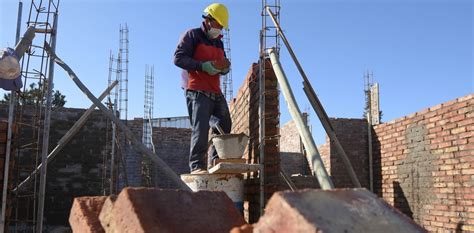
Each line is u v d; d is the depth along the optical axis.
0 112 10.41
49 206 10.42
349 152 10.59
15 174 6.80
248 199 5.69
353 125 10.73
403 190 8.95
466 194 7.07
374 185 10.20
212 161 5.54
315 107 4.25
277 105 5.04
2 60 4.38
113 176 10.40
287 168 14.70
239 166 4.57
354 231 1.25
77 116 10.89
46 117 5.42
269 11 4.75
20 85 4.68
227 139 4.69
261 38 5.08
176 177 4.48
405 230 1.37
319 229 1.16
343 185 10.51
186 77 5.32
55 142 10.59
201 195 1.96
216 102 5.35
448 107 7.63
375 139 10.27
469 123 7.10
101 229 1.90
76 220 2.06
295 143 16.00
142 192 1.78
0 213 4.76
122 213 1.73
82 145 10.85
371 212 1.39
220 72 5.07
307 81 4.31
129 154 13.82
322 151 11.41
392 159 9.45
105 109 4.88
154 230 1.63
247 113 6.02
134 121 14.68
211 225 1.83
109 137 11.01
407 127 8.92
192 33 5.15
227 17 5.24
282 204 1.27
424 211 8.16
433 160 7.97
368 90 10.79
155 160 4.57
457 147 7.35
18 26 5.25
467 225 7.00
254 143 5.49
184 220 1.78
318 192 1.38
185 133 15.20
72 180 10.66
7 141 4.91
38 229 5.20
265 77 5.03
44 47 5.46
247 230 1.70
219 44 5.40
